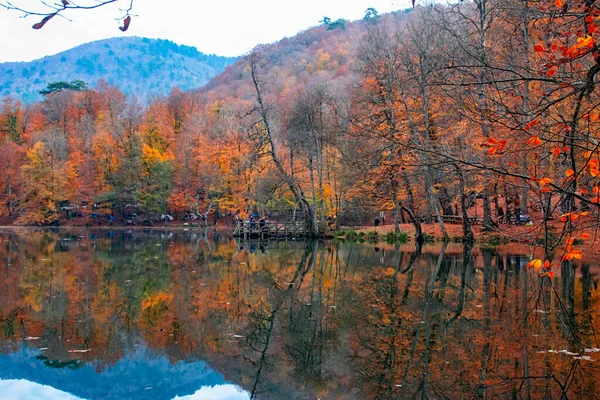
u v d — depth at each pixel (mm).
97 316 10938
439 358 7738
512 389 6426
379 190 27906
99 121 64125
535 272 15484
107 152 53719
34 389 7129
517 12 7684
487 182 19594
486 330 9125
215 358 8445
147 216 54812
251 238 35031
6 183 55125
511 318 9883
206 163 50531
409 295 12617
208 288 14297
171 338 9445
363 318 10461
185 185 53625
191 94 84062
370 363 7816
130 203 53156
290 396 6820
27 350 8672
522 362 7383
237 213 54438
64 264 19578
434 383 6805
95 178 53844
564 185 5184
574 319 9648
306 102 32531
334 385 7090
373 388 6824
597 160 4637
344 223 45438
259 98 33500
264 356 8500
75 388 7223
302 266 19062
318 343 9047
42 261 20547
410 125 23266
